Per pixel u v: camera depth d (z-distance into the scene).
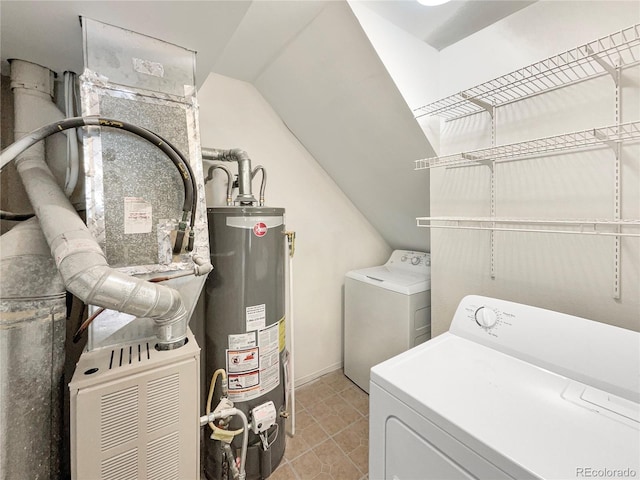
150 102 1.15
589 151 1.18
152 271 1.11
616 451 0.68
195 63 1.27
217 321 1.50
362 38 1.41
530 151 1.31
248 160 1.72
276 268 1.60
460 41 1.63
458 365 1.06
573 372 0.95
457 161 1.65
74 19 1.01
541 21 1.29
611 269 1.14
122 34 1.09
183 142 1.22
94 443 0.81
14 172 1.30
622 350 0.88
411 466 0.90
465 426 0.77
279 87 1.97
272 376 1.58
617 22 1.08
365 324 2.32
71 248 0.84
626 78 1.07
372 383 1.04
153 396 0.90
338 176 2.48
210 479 1.55
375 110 1.71
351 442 1.82
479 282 1.60
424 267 2.47
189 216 1.18
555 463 0.65
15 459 0.86
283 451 1.71
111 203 1.05
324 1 1.33
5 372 0.85
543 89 1.29
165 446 0.92
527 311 1.14
